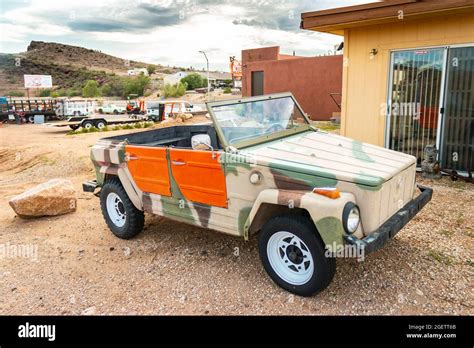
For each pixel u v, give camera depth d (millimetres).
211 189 4215
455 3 6504
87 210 6930
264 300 3781
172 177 4574
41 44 83125
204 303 3803
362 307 3596
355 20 7715
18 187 9477
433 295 3727
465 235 4980
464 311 3490
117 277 4414
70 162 11414
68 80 67438
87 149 12688
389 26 8086
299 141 4586
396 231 3656
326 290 3863
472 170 7621
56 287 4281
